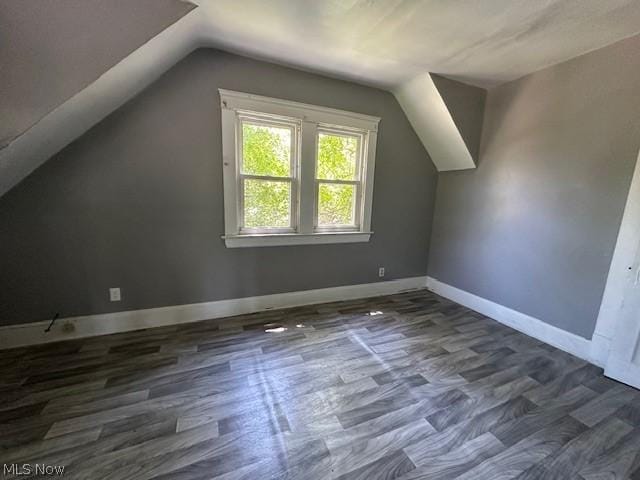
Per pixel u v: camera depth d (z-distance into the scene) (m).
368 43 2.08
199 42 2.15
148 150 2.22
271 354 2.10
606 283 2.02
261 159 2.62
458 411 1.59
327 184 2.96
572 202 2.21
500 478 1.21
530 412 1.60
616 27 1.76
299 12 1.74
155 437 1.36
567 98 2.22
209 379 1.80
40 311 2.12
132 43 1.53
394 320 2.75
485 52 2.15
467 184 3.13
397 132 3.15
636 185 1.86
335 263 3.13
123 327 2.36
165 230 2.38
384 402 1.64
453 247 3.33
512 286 2.69
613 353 1.90
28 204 1.99
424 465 1.26
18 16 1.31
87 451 1.27
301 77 2.58
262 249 2.75
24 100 1.38
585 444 1.39
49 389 1.66
